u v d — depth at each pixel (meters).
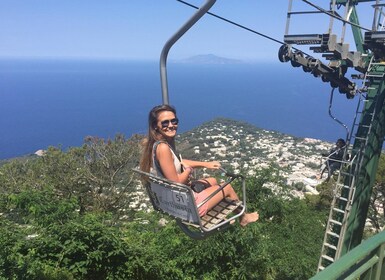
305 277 10.41
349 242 9.45
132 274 8.86
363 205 9.55
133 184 22.77
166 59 3.05
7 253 7.18
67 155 21.89
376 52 9.07
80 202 21.88
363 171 9.42
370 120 9.57
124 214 22.06
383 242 2.37
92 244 8.45
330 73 9.85
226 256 9.95
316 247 11.61
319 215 13.95
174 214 2.86
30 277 7.25
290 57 8.69
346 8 8.92
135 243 9.52
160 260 9.23
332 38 8.20
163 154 2.84
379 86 9.26
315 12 8.25
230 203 3.08
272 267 10.73
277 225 12.35
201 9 2.77
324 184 22.70
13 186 20.17
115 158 22.14
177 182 2.79
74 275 8.27
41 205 9.07
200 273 9.77
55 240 8.34
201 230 2.72
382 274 2.51
